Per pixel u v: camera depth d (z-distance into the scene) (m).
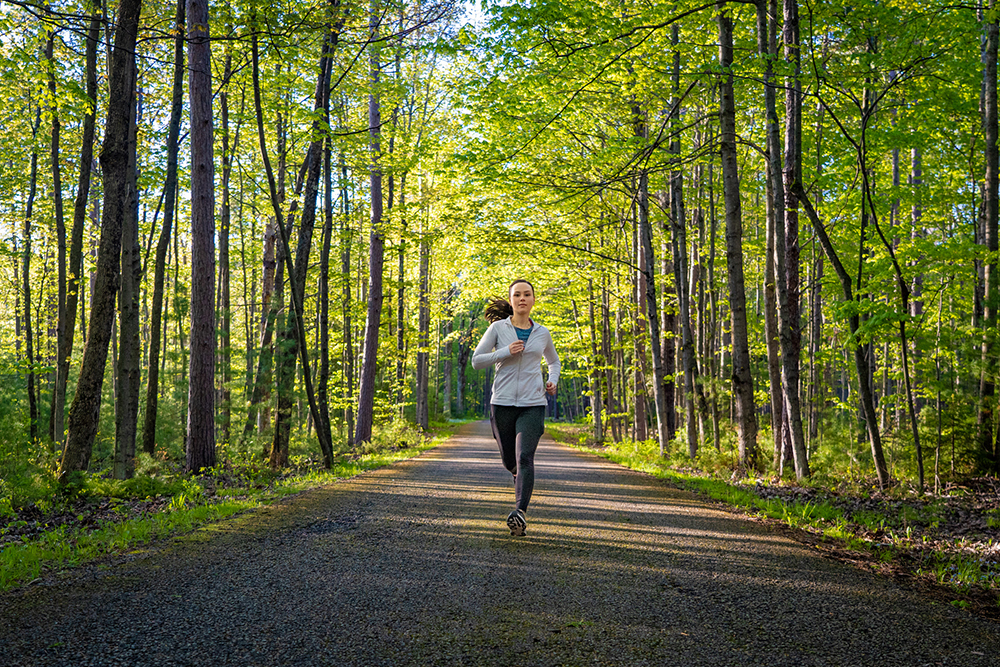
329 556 4.04
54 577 3.54
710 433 14.96
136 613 2.92
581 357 24.42
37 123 16.67
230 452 11.20
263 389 11.87
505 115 11.20
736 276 10.77
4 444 9.11
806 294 17.83
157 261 12.43
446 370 48.59
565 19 8.33
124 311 9.43
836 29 9.01
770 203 12.36
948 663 2.59
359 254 21.06
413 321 28.61
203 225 10.74
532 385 4.85
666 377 15.12
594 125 13.77
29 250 19.30
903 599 3.50
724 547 4.62
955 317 11.24
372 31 8.70
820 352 15.04
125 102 8.54
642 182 14.56
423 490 7.43
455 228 15.06
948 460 10.19
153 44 12.26
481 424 44.38
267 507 6.05
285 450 11.80
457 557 4.07
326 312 13.61
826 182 10.74
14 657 2.40
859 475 10.55
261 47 9.58
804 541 5.08
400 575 3.62
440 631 2.77
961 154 12.65
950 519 7.27
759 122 14.80
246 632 2.71
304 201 12.69
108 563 3.87
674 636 2.78
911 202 11.59
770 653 2.62
